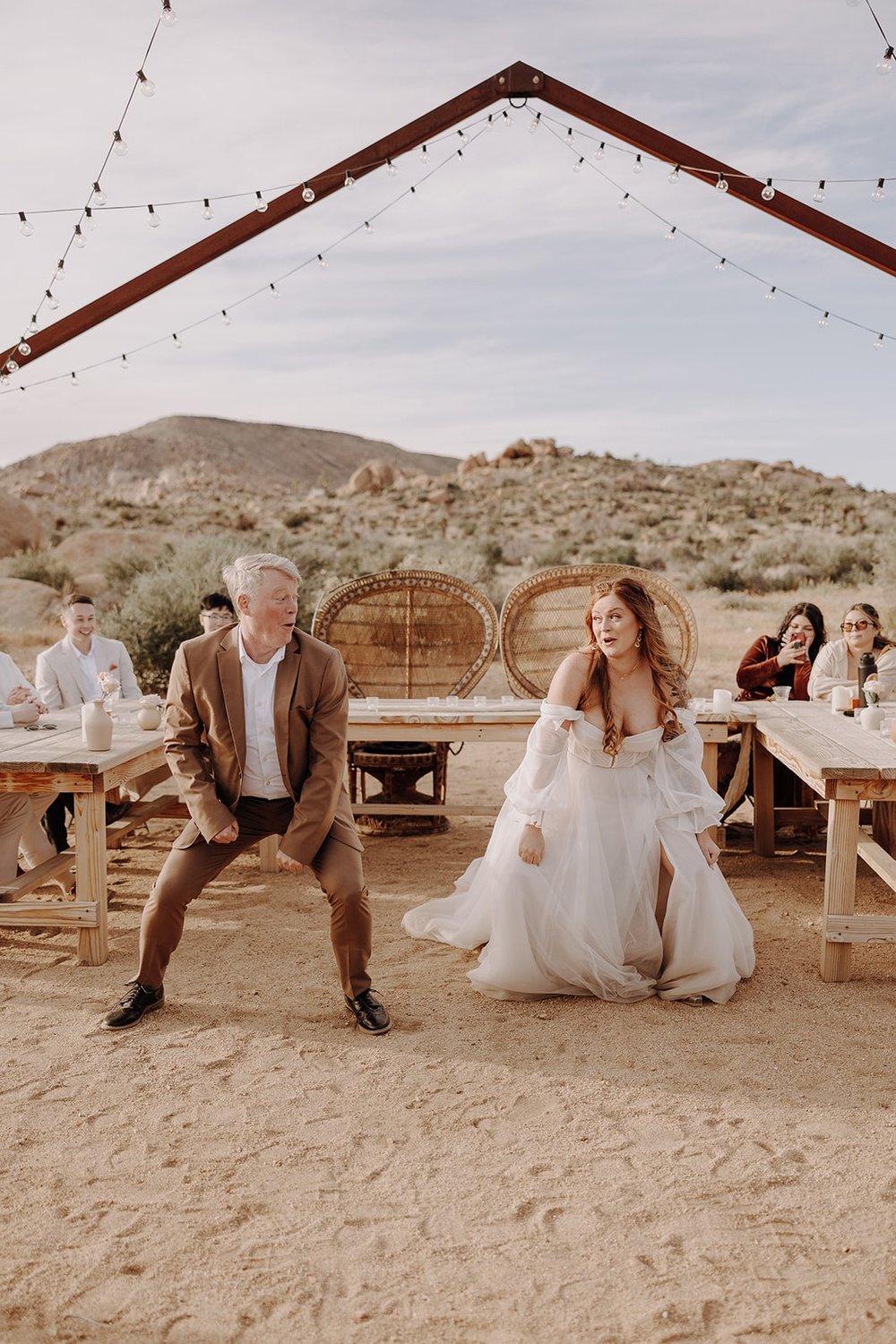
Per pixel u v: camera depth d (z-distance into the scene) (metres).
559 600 7.98
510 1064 3.88
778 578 28.80
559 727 4.44
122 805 6.82
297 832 4.00
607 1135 3.36
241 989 4.60
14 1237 2.84
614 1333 2.46
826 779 4.51
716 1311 2.53
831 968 4.66
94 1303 2.57
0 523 27.75
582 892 4.40
